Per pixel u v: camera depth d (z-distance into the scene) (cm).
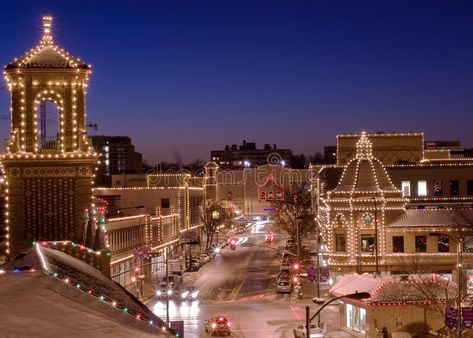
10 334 938
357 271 6650
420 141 9944
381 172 6925
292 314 5775
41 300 1090
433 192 7994
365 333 4884
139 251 6812
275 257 10550
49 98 3444
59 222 3400
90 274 1836
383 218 6744
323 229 8450
